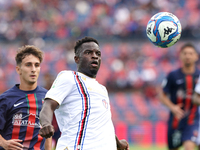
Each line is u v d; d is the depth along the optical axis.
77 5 98.19
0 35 90.19
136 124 60.38
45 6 97.94
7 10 96.56
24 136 17.41
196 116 28.14
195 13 90.88
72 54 82.25
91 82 14.98
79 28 91.38
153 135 59.12
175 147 29.33
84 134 13.84
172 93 29.23
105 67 78.19
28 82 18.05
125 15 92.81
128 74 75.94
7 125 17.45
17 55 18.38
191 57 28.52
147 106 68.31
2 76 78.06
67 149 13.73
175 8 94.50
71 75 14.69
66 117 14.35
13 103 17.55
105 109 14.75
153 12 94.25
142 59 79.56
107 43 85.75
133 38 87.38
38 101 17.98
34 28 92.00
